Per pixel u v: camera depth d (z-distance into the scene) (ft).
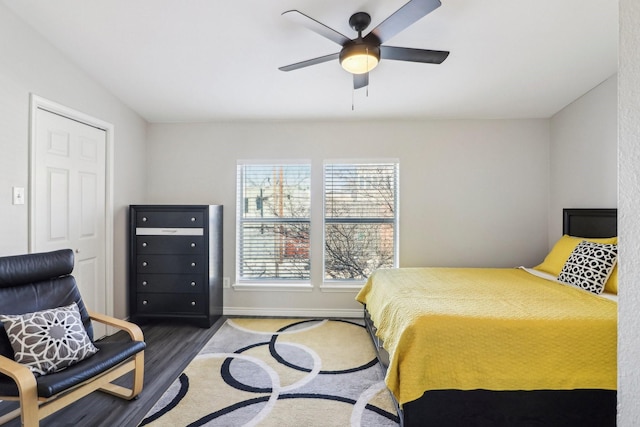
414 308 6.26
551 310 6.10
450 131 11.72
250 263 12.30
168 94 10.11
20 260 6.48
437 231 11.75
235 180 12.11
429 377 5.48
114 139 10.21
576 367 5.41
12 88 6.91
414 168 11.78
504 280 8.78
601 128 9.27
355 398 6.81
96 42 7.73
